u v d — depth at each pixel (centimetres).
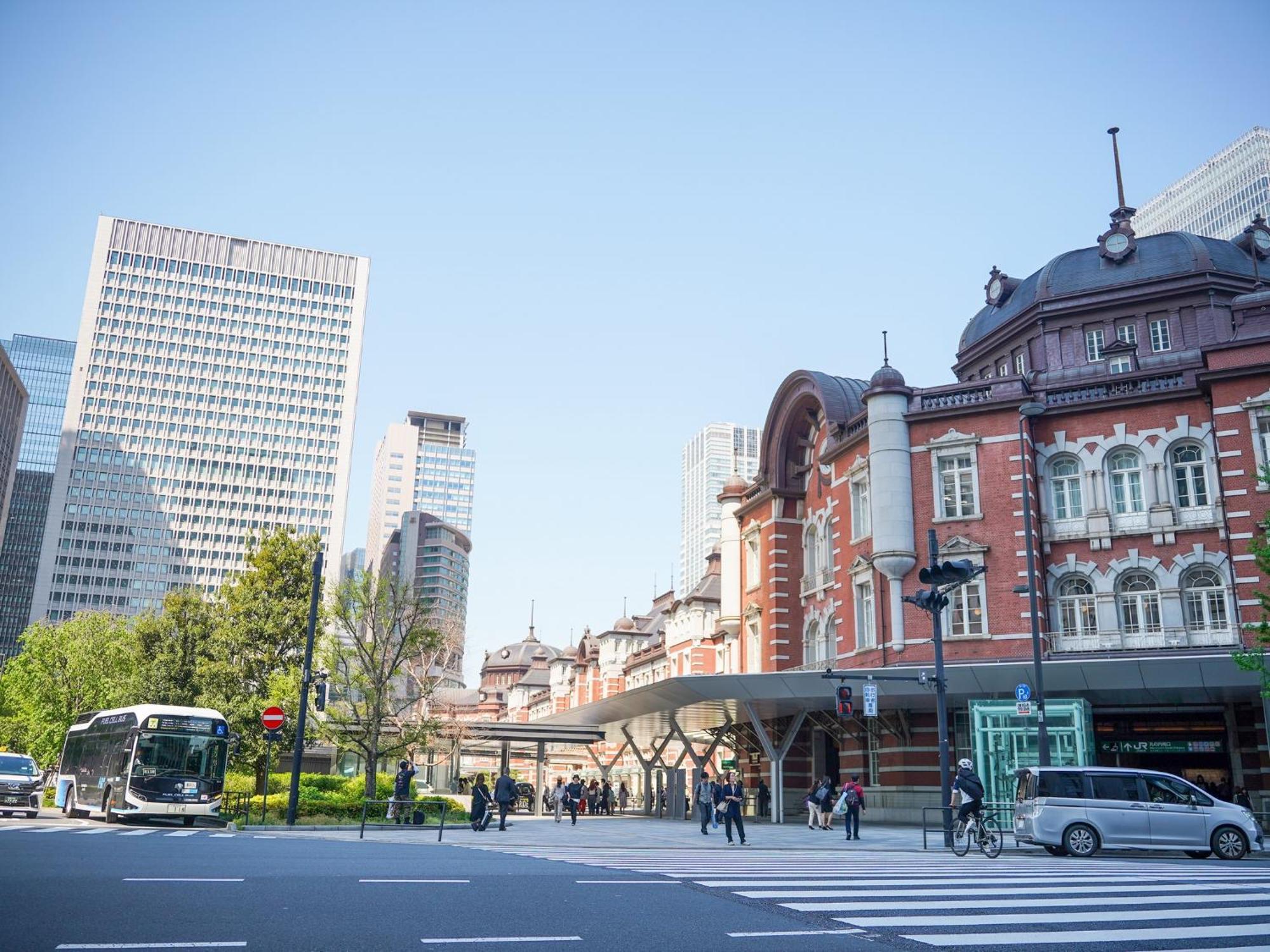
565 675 8944
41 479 17125
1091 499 3334
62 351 18075
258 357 14925
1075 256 4178
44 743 5403
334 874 1217
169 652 3953
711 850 2069
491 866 1441
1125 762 3219
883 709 3350
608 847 2097
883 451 3519
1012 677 2898
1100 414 3384
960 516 3416
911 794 3334
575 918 895
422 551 17800
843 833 2820
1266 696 2514
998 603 3284
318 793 3478
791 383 4369
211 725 2828
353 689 3428
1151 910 1014
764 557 4472
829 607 4000
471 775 7856
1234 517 3064
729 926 873
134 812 2672
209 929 781
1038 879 1357
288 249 15362
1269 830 2891
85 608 13588
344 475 14988
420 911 909
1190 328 3831
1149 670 2744
